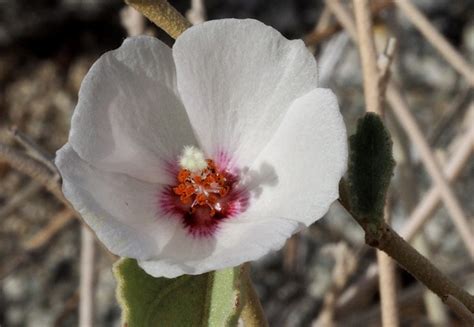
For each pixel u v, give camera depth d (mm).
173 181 224
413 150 449
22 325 485
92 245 318
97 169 213
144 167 221
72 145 208
